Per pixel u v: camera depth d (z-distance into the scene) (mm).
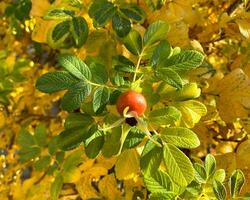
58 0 615
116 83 517
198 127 650
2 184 907
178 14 634
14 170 909
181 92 536
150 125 501
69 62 494
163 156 491
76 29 580
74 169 647
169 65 516
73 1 607
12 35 1006
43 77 491
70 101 488
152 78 523
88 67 505
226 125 713
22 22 852
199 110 540
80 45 588
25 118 957
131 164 562
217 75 634
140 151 548
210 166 536
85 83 494
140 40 544
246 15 644
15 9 822
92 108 520
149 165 495
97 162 666
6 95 838
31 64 909
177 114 495
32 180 800
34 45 953
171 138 494
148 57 546
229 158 620
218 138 722
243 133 710
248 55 672
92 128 520
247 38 632
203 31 705
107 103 496
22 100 963
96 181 766
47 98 987
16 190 808
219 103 629
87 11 617
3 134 961
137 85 516
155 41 542
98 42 637
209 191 536
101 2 582
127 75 561
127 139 509
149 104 526
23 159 722
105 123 521
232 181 540
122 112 460
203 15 711
